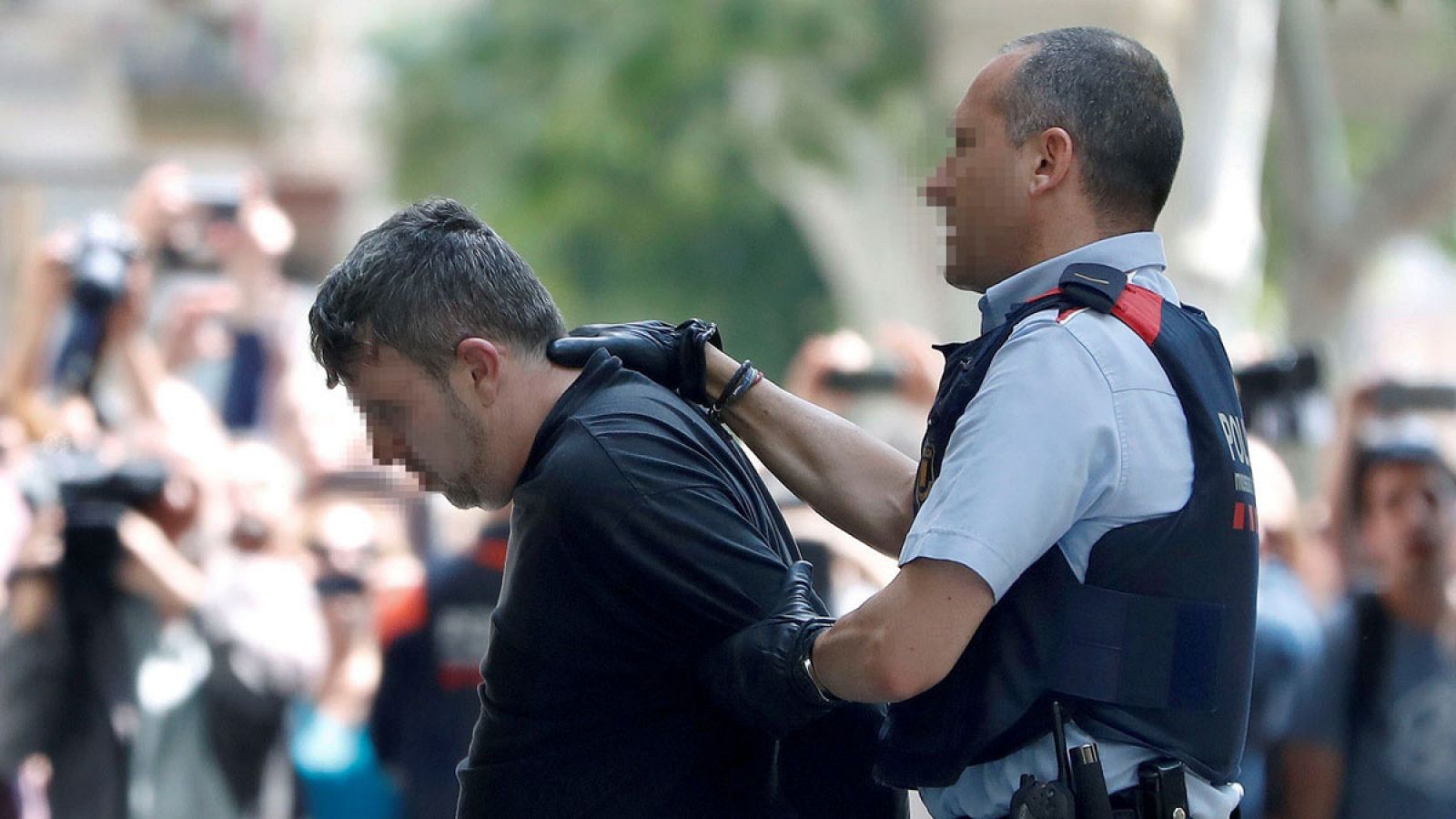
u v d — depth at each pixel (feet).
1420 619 49.98
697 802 26.73
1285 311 108.17
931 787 25.95
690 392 29.40
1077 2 109.81
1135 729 24.58
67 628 51.55
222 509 57.41
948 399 25.64
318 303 27.37
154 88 187.93
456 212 27.55
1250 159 106.01
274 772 55.67
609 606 26.12
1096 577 24.63
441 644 53.47
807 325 179.42
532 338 27.14
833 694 24.84
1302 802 49.11
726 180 170.09
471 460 27.17
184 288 73.41
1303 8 101.76
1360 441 53.01
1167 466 24.61
